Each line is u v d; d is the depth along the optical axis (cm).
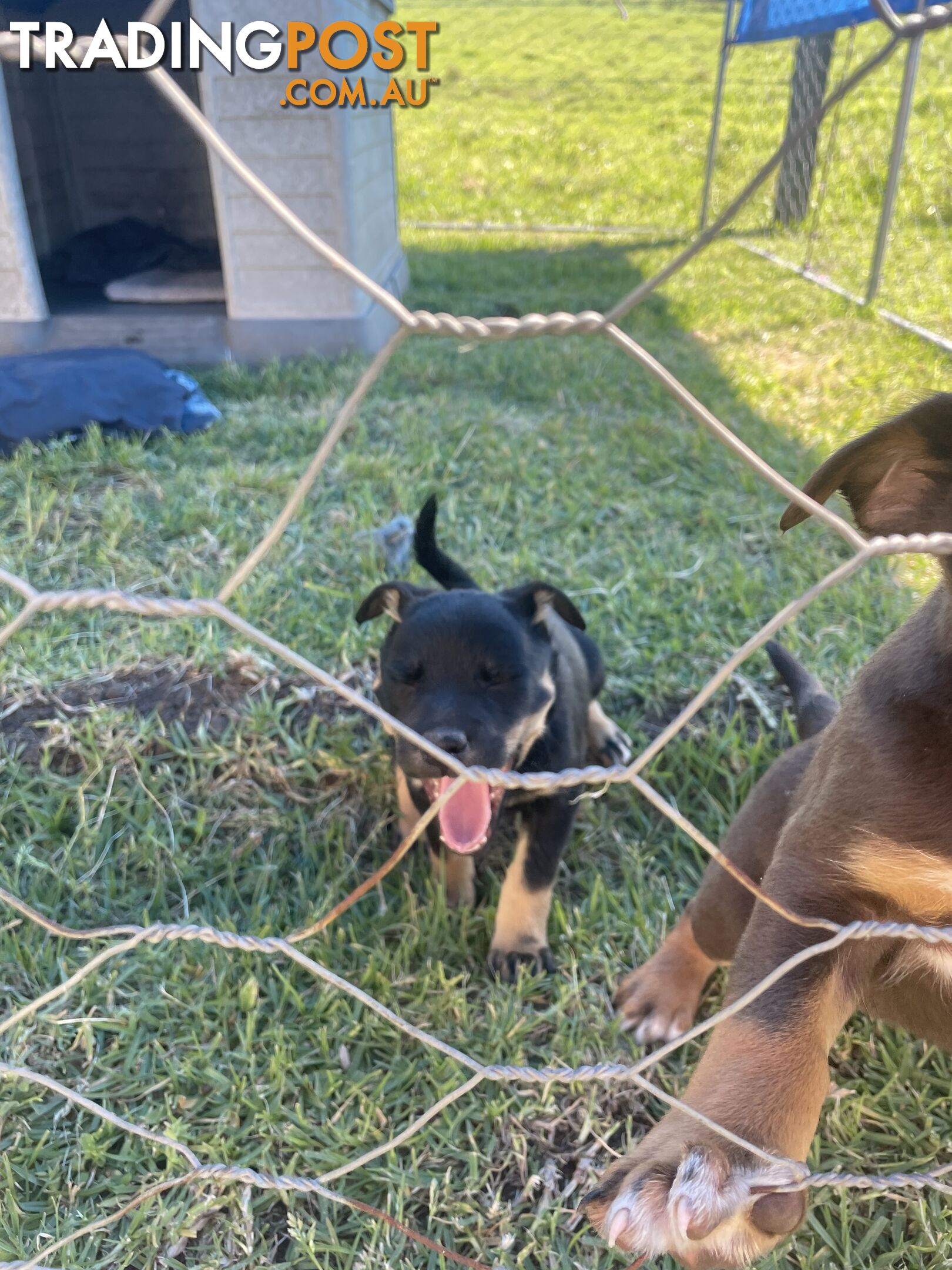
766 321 109
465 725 33
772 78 222
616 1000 33
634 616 52
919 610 24
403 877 37
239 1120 29
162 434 72
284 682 45
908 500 22
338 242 88
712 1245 19
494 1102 29
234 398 83
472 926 36
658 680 47
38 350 89
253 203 87
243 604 50
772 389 86
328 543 59
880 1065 31
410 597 38
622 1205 19
